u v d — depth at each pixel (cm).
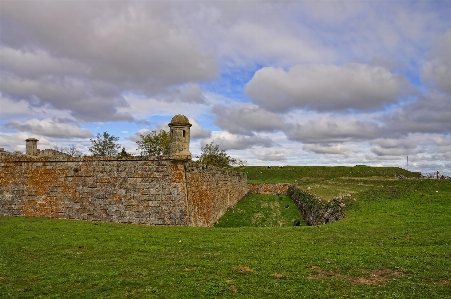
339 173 9331
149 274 1392
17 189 3136
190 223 2766
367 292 1179
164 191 2753
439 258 1541
